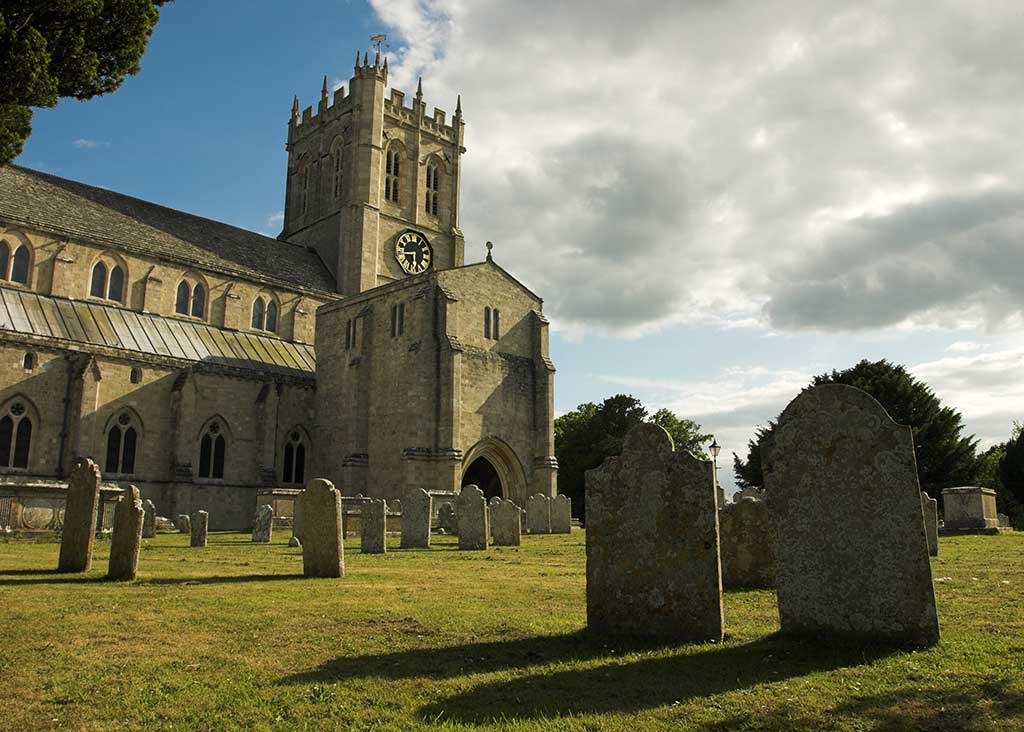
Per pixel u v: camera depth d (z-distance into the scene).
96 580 15.12
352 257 71.44
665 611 9.52
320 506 16.42
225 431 52.94
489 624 10.53
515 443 52.47
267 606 11.94
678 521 9.58
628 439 10.12
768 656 8.39
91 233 54.84
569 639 9.59
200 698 7.27
